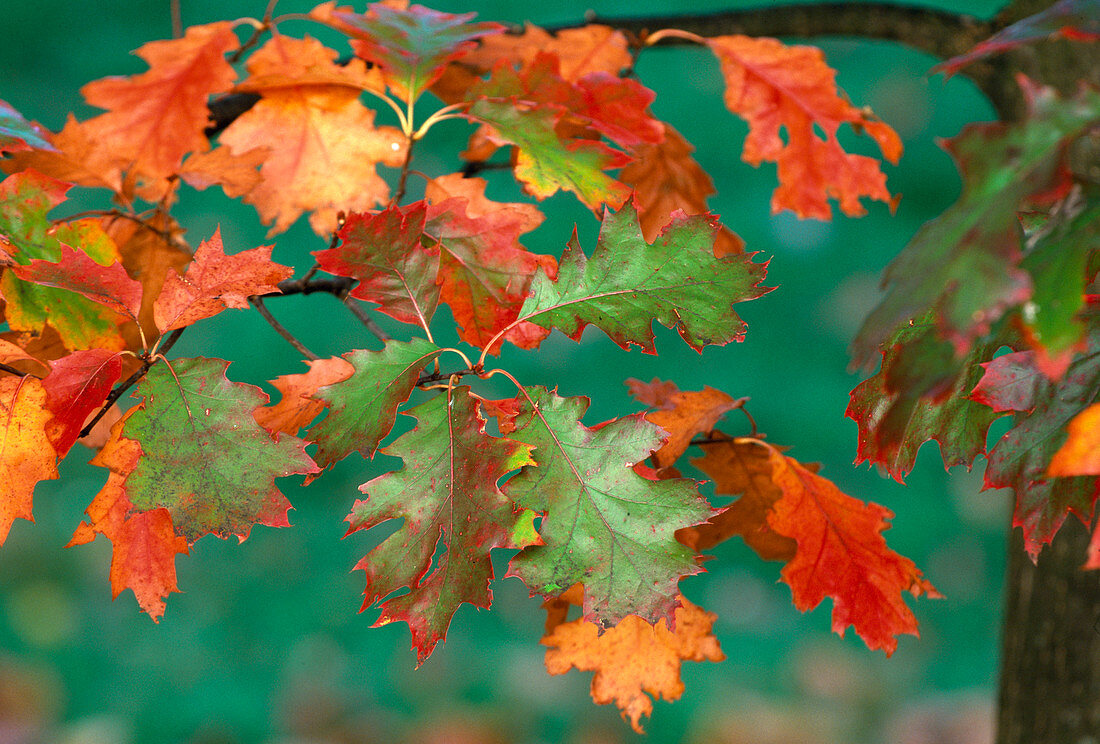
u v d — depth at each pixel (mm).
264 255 1736
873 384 1733
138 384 1713
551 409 1721
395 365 1712
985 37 2266
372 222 1729
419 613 1692
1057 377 1501
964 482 8594
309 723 6273
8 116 1751
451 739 6070
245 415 1706
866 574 1867
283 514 1696
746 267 1733
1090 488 1667
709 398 1896
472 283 1810
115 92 1861
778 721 6270
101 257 1773
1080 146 2092
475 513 1700
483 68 2000
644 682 1858
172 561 1765
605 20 2137
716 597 7637
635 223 1741
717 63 10062
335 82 1879
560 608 1881
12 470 1720
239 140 1883
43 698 6207
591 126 1870
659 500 1706
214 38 1870
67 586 7141
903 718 6492
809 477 1889
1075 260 1511
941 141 1516
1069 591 2221
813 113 1984
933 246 1507
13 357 1729
